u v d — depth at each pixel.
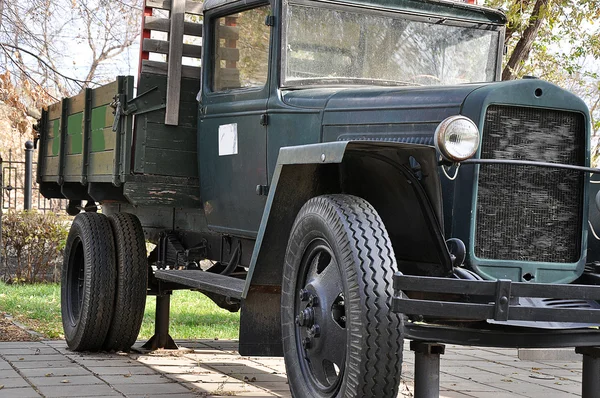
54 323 8.04
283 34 5.08
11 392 4.86
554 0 10.09
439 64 5.41
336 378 3.86
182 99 6.11
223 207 5.66
